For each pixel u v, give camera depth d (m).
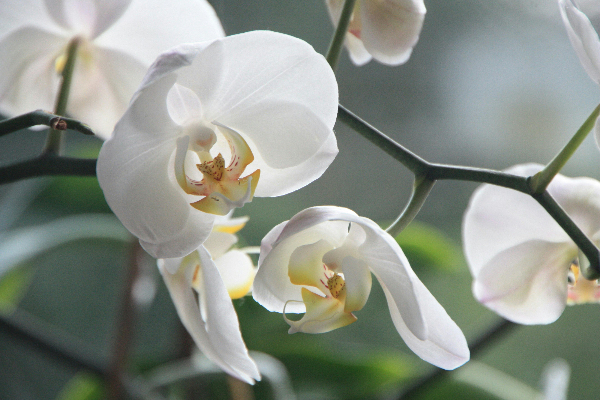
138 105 0.84
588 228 0.92
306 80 0.86
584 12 0.86
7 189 1.48
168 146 0.87
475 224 0.95
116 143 0.84
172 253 0.86
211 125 0.88
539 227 0.94
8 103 0.97
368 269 0.87
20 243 1.07
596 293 0.93
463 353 0.86
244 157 0.88
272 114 0.87
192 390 1.03
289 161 0.88
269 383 1.02
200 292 0.88
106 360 0.99
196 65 0.86
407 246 1.14
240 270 0.90
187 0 0.94
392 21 0.90
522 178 0.87
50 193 1.17
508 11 1.53
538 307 0.94
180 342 1.04
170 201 0.87
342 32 0.88
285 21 1.55
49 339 0.99
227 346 0.86
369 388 1.07
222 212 0.87
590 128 0.86
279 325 1.11
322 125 0.87
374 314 1.51
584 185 0.92
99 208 1.16
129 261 1.00
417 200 0.87
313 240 0.88
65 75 0.91
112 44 0.95
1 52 0.95
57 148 0.88
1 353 1.45
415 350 0.87
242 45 0.85
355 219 0.84
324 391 1.08
